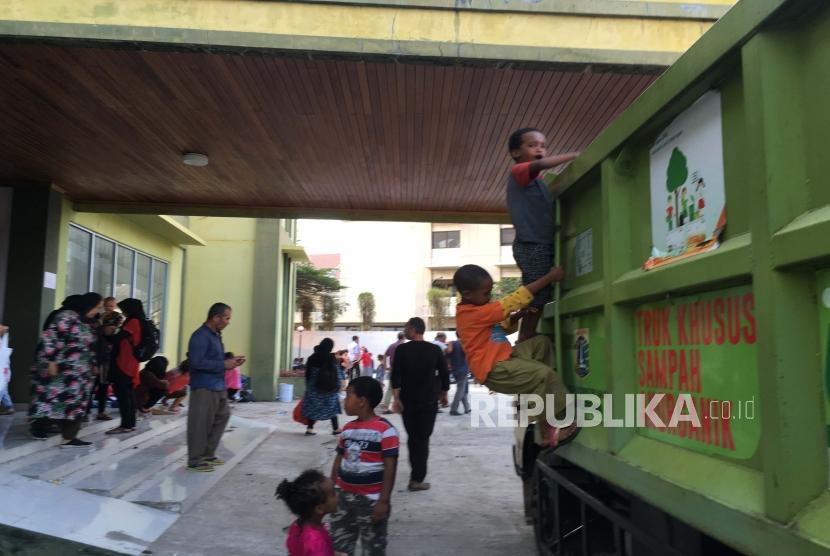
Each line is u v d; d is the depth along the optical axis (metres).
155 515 5.52
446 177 9.24
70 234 10.59
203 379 6.91
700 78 2.13
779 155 1.77
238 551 4.87
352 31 5.33
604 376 3.03
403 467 8.27
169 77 5.98
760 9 1.78
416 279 43.72
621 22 5.50
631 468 2.60
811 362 1.69
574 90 6.20
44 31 5.10
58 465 5.98
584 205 3.41
